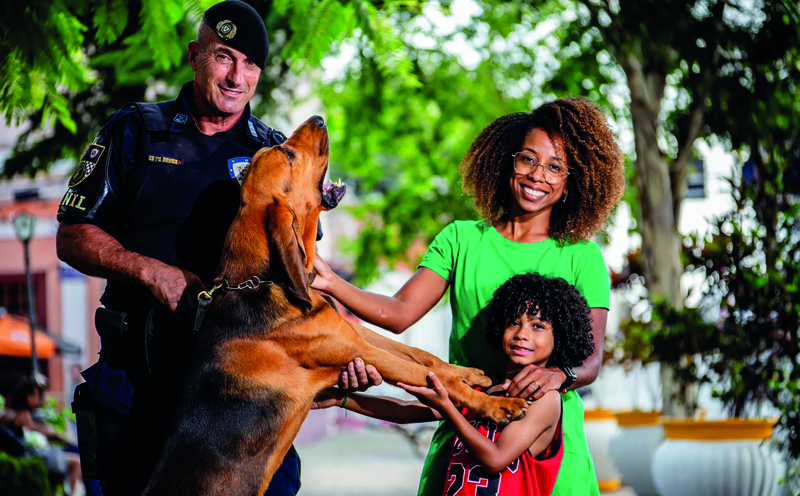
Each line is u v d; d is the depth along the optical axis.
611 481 8.84
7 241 16.69
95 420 3.49
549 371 3.27
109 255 3.36
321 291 3.52
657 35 7.07
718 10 7.19
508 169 3.67
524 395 3.22
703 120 8.23
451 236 3.68
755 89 7.25
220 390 3.20
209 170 3.60
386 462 14.21
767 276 6.27
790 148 7.07
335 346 3.25
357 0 4.96
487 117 13.28
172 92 7.39
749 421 6.30
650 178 8.21
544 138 3.54
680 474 6.35
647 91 8.20
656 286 8.16
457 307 3.63
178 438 3.16
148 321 3.46
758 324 6.34
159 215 3.54
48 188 16.58
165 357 3.48
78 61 5.13
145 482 3.48
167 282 3.30
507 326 3.38
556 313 3.34
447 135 14.13
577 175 3.55
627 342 8.42
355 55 7.92
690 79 7.66
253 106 8.36
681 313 6.78
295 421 3.26
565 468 3.29
